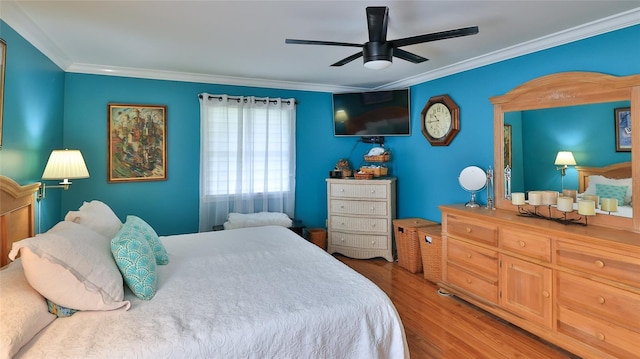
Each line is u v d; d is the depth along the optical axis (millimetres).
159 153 3953
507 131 3135
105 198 3732
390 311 1766
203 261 2316
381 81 4512
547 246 2379
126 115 3785
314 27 2576
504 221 2674
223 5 2189
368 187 4426
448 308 3027
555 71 2840
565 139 2682
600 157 2457
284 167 4559
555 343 2324
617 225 2342
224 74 4043
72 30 2590
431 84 4160
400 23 2510
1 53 2037
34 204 2541
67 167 2664
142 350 1308
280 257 2406
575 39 2676
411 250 3965
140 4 2164
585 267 2158
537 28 2625
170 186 4027
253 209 4352
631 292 1941
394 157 4863
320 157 4844
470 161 3658
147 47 3012
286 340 1509
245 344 1435
